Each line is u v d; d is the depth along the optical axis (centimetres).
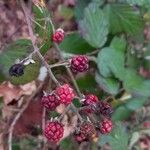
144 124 28
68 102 18
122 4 26
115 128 25
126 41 27
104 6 27
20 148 27
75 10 28
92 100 19
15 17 29
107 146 28
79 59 19
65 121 22
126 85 26
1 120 25
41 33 21
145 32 30
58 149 27
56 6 32
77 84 25
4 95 24
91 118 19
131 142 27
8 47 23
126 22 27
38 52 19
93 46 26
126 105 27
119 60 26
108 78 25
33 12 22
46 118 25
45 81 24
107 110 19
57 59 23
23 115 26
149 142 30
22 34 28
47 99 18
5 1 29
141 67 29
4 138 26
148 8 26
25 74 21
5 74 23
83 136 19
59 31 21
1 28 28
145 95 26
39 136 27
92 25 26
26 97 25
